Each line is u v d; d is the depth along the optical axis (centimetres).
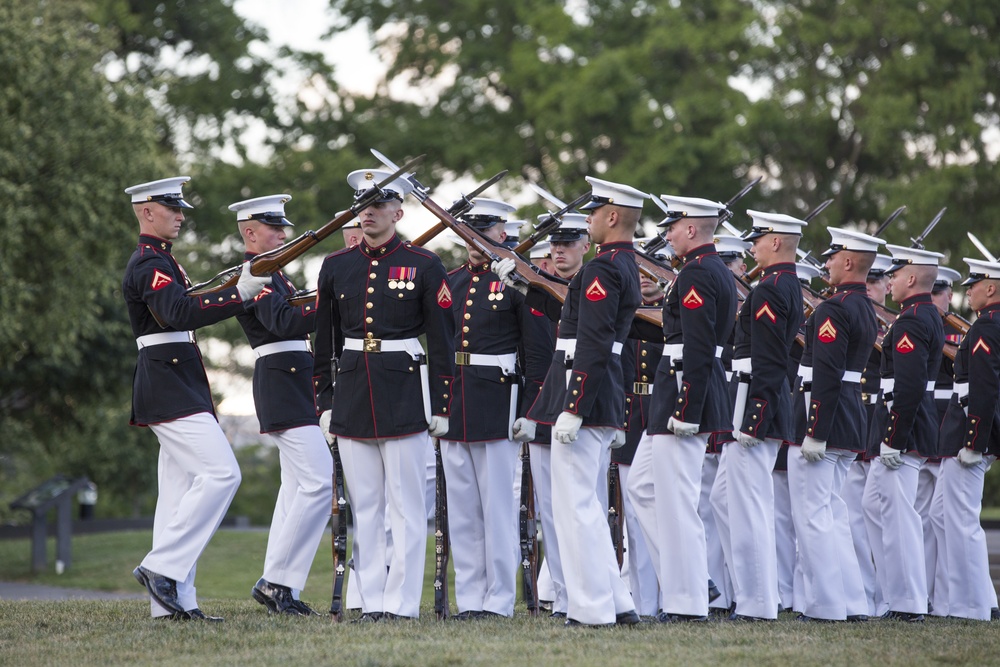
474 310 2169
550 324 2184
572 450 1875
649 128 7062
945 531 2434
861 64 7269
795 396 2247
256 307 2112
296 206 7175
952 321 2720
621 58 7088
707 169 7156
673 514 1953
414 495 1975
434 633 1802
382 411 1948
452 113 8025
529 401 2153
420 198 2169
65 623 1986
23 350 5406
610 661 1556
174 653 1691
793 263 2088
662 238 2470
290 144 8025
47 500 4997
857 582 2138
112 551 5481
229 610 2192
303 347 2219
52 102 5003
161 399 1998
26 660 1664
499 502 2141
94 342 5841
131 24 7488
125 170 5134
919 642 1741
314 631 1833
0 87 4856
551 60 7556
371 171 2009
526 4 7775
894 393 2297
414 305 1961
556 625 1902
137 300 2006
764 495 2070
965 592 2400
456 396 2148
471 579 2159
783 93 7162
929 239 6519
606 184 1902
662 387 1981
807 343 2245
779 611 2375
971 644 1720
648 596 2300
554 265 2403
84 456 7825
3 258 4650
